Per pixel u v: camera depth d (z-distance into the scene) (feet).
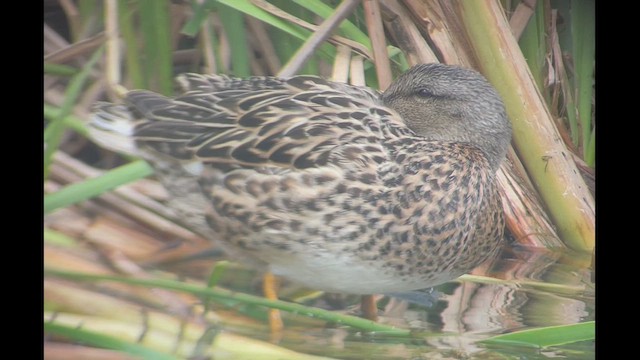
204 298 25.86
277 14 26.45
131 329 25.68
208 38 26.45
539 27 26.89
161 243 26.08
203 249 26.09
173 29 26.50
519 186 26.61
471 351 25.72
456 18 26.76
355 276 25.88
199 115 25.98
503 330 25.85
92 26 26.40
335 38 26.55
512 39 26.68
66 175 26.11
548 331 25.77
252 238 25.86
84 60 26.32
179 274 25.96
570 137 26.86
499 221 26.07
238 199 25.84
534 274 26.30
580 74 26.91
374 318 25.91
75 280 25.80
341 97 26.08
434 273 25.93
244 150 25.86
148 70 26.32
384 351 25.70
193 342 25.67
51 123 26.08
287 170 25.84
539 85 26.84
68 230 26.00
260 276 26.03
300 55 26.40
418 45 26.66
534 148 26.63
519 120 26.63
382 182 25.86
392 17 26.66
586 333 25.77
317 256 25.84
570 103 26.89
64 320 25.68
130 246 26.02
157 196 26.17
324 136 25.91
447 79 26.16
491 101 26.14
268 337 25.77
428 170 25.91
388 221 25.84
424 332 25.82
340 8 26.50
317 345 25.72
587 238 26.53
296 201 25.81
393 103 26.21
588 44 26.91
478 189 25.99
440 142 26.03
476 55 26.71
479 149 26.13
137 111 25.99
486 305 26.03
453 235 25.91
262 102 26.02
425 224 25.86
